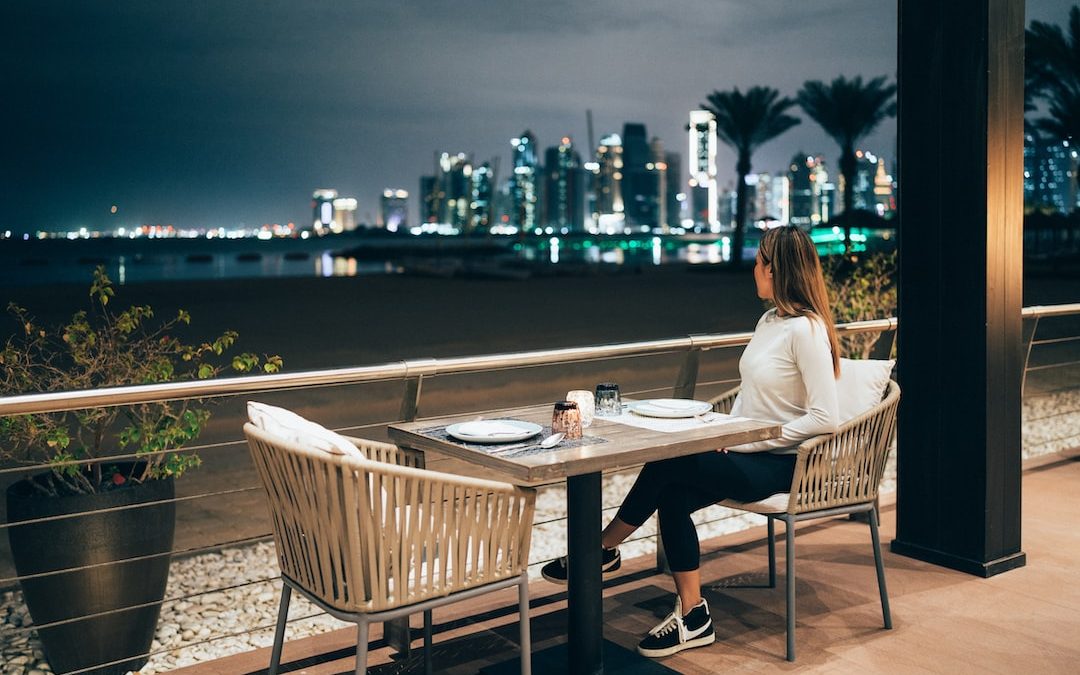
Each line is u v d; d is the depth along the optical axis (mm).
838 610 3754
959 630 3547
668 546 3387
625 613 3803
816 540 4656
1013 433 4137
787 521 3287
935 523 4258
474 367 3449
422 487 2502
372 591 2473
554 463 2604
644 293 35969
